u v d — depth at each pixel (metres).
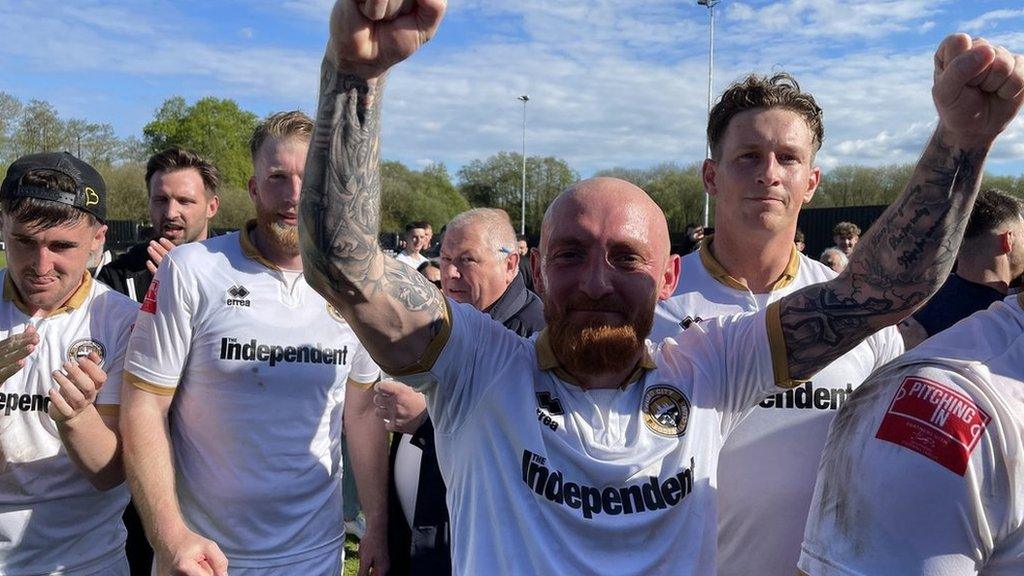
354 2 1.13
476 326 1.54
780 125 1.92
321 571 2.32
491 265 2.89
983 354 1.20
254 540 2.17
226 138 52.69
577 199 1.46
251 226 2.35
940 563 1.11
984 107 1.18
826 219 17.42
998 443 1.11
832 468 1.29
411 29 1.15
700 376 1.54
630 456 1.40
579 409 1.44
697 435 1.47
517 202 51.16
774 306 1.56
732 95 2.01
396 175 46.06
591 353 1.40
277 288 2.23
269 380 2.18
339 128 1.27
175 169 3.97
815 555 1.28
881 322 1.44
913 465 1.14
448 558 2.14
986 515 1.11
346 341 2.36
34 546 2.10
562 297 1.44
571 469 1.39
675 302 2.06
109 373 2.20
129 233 27.20
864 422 1.24
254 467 2.16
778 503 1.82
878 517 1.17
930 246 1.34
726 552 1.87
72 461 2.02
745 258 2.05
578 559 1.33
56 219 1.99
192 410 2.17
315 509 2.29
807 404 1.85
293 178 2.17
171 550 1.82
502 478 1.41
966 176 1.28
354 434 2.53
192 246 2.24
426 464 2.20
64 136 34.62
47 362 2.10
